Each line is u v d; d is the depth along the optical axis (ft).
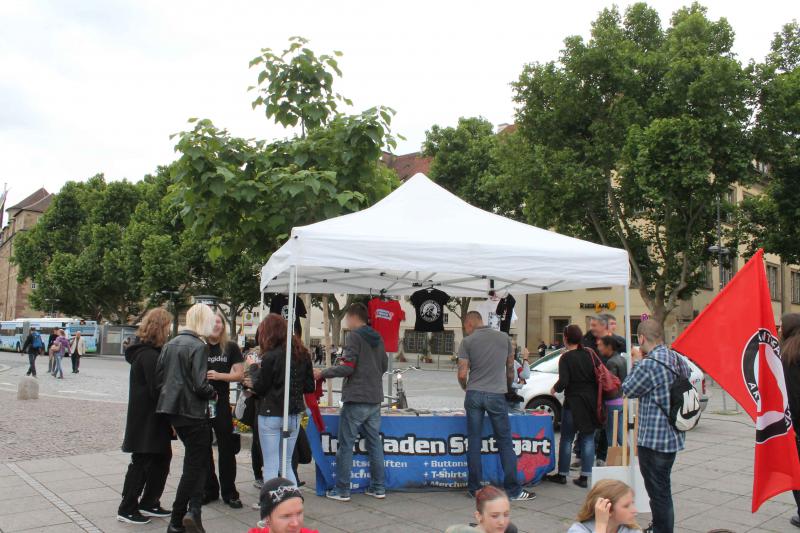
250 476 25.41
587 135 80.84
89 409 47.60
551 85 77.20
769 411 16.84
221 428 20.42
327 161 28.12
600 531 11.21
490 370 22.02
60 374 80.89
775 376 16.98
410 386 80.53
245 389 21.86
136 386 18.42
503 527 10.76
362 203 29.27
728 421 47.47
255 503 20.86
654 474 15.90
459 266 20.21
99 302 174.29
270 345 19.36
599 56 73.92
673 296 79.92
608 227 86.58
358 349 21.40
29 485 23.29
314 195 25.59
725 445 35.78
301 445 21.35
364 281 29.73
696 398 15.90
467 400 22.15
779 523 20.12
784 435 16.72
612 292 113.60
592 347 27.30
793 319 19.76
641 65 75.41
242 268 121.80
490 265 20.44
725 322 17.38
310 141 27.94
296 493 10.60
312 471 26.58
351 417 21.48
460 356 22.33
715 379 17.20
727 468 28.99
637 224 99.50
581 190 76.13
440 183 114.52
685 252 77.41
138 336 18.69
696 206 75.61
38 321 162.81
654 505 15.96
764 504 22.58
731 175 71.10
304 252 19.13
